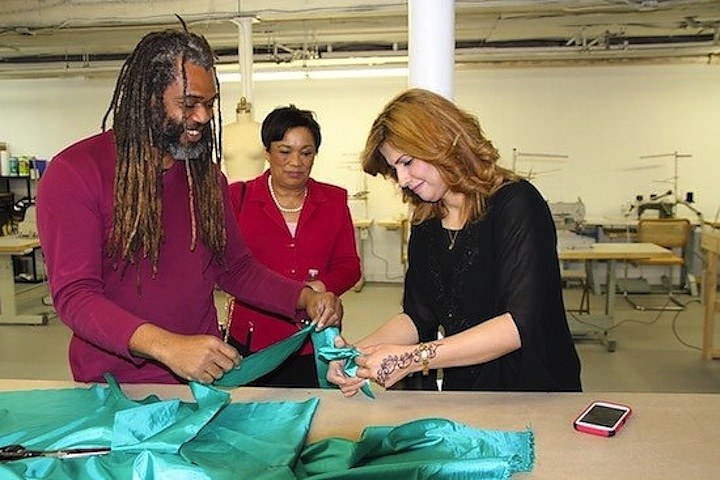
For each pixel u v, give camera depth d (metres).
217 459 0.96
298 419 1.12
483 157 1.34
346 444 1.00
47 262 1.27
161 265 1.39
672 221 5.95
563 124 7.12
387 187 7.33
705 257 4.65
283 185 2.12
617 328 5.15
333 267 2.20
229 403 1.14
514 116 7.17
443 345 1.23
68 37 6.14
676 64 6.87
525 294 1.27
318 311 1.45
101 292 1.28
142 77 1.29
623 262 5.91
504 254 1.31
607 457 0.98
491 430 1.05
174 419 1.04
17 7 4.79
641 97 6.98
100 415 1.12
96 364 1.38
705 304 4.37
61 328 5.36
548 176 7.21
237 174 3.69
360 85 7.32
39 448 1.00
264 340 2.05
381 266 7.48
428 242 1.49
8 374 4.22
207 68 1.32
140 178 1.33
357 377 1.25
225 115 7.44
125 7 4.71
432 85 2.21
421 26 2.19
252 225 2.14
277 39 6.40
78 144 1.34
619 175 7.12
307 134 2.08
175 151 1.34
